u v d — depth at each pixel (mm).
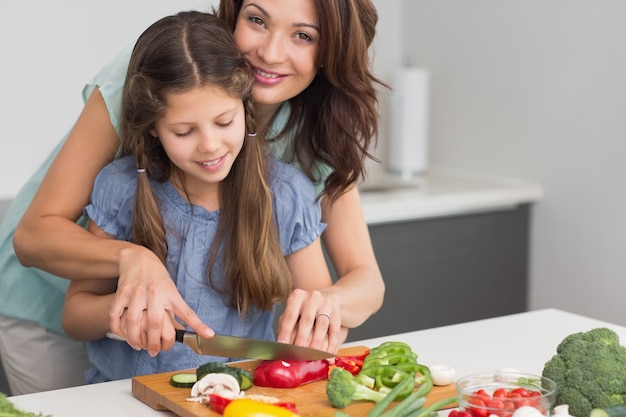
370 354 1500
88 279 1661
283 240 1757
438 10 3469
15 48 2922
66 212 1678
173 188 1694
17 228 1697
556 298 3164
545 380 1297
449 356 1674
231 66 1489
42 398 1458
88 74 3045
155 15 3131
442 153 3537
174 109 1472
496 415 1217
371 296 1777
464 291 3150
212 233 1695
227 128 1508
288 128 1826
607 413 1243
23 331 2014
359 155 1812
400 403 1291
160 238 1651
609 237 2949
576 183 3037
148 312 1436
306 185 1772
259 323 1777
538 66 3109
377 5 3578
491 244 3168
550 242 3168
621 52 2838
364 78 1725
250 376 1441
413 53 3619
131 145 1604
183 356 1694
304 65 1625
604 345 1337
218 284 1701
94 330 1660
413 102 3412
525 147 3199
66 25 2988
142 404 1437
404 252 3006
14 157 2969
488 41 3279
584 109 2975
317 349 1516
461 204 3045
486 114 3324
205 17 1582
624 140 2857
